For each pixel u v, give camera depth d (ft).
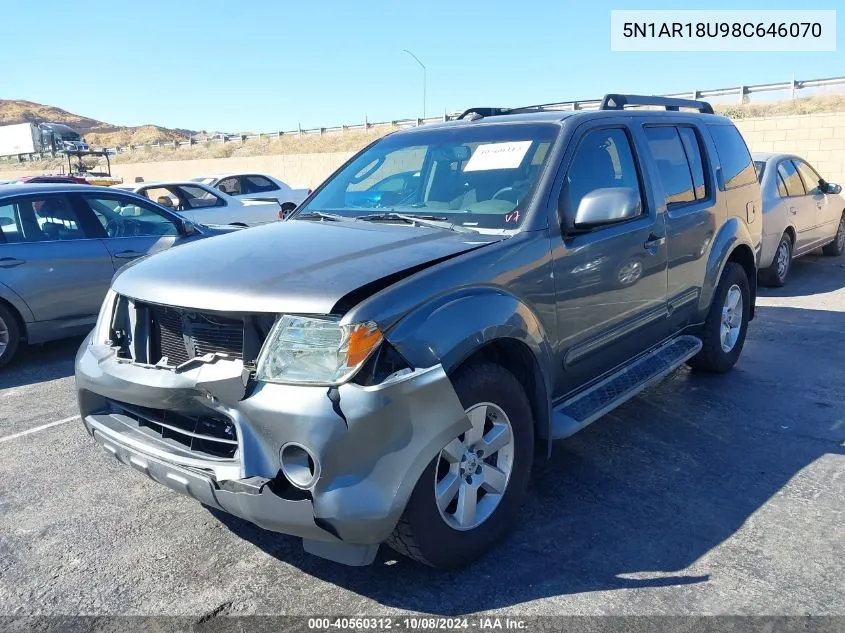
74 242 22.30
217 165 125.59
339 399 8.29
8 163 171.94
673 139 15.89
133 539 11.16
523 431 10.67
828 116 57.98
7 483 13.24
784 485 12.54
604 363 13.34
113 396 10.05
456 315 9.30
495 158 12.68
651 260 14.06
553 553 10.48
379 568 10.22
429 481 9.06
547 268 11.19
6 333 21.08
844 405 16.42
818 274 33.96
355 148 119.44
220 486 8.74
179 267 10.31
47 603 9.52
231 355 9.09
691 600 9.30
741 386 17.83
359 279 9.03
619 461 13.62
